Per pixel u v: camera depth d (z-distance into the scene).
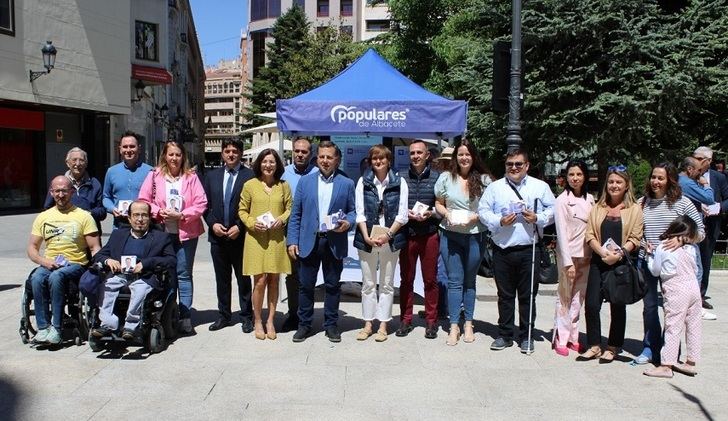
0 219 19.17
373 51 8.70
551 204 5.99
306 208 6.16
